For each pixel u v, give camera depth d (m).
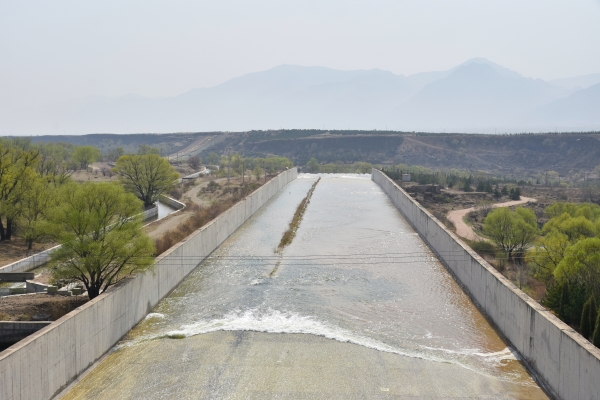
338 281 54.34
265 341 38.25
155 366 34.00
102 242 40.22
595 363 25.00
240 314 44.19
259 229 83.25
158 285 47.03
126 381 31.89
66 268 40.34
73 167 159.38
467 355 36.03
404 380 32.12
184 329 40.62
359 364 34.41
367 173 192.12
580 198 111.62
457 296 49.66
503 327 39.44
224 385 31.44
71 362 31.39
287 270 58.41
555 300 38.25
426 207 99.94
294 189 140.50
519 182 146.75
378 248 69.50
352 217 94.19
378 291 51.06
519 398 29.89
